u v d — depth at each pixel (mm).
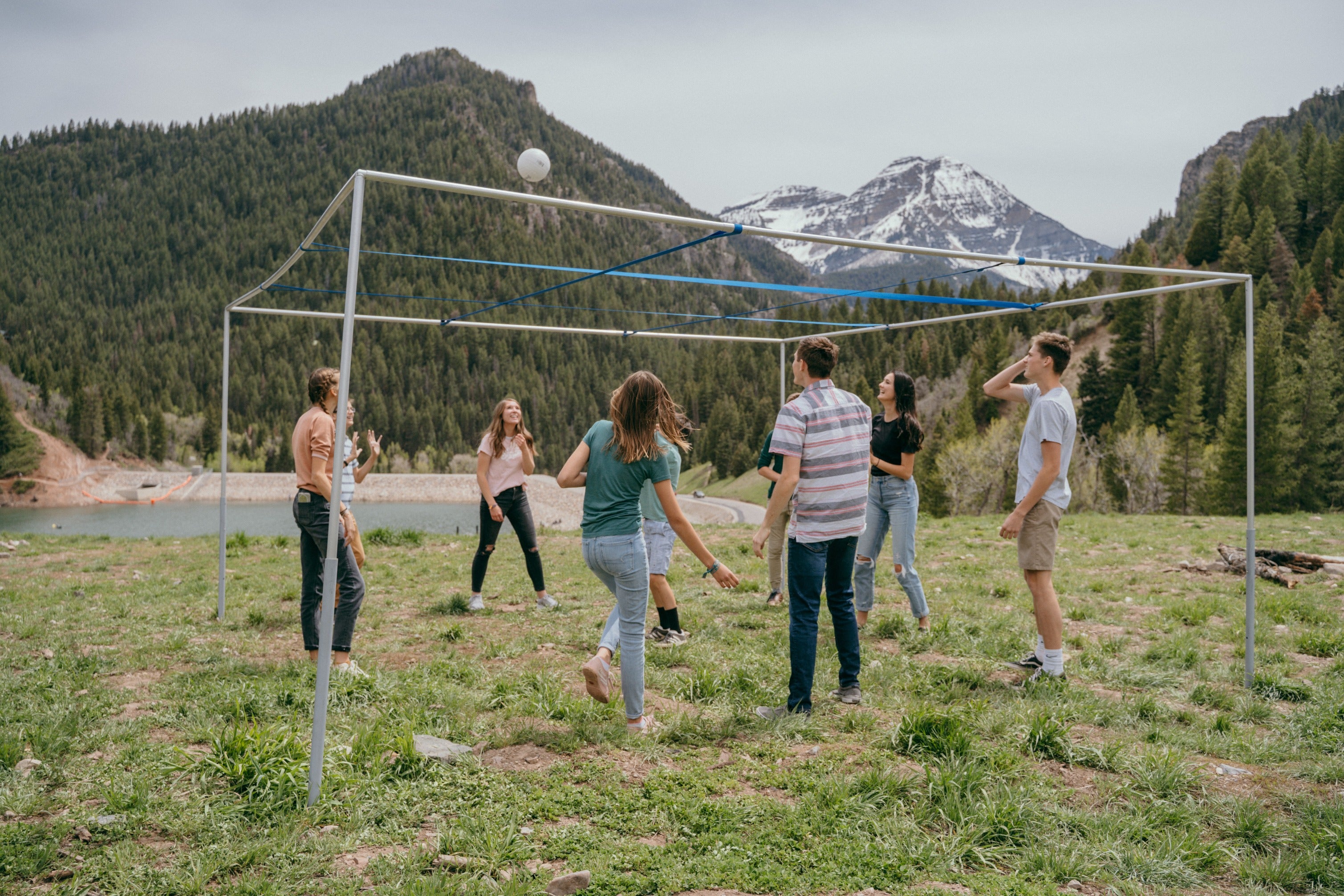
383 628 6824
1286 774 3760
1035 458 5234
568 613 7473
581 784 3430
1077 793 3469
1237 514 59031
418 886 2553
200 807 3164
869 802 3232
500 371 178250
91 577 9695
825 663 5574
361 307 194750
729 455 117562
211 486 132750
